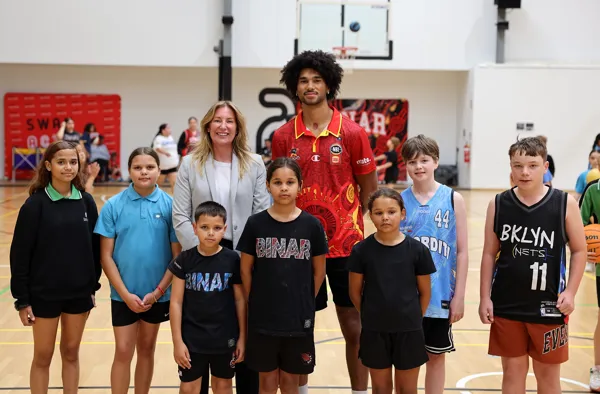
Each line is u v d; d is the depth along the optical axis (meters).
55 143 3.40
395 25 17.45
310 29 17.36
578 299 6.60
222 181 3.61
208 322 3.27
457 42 17.59
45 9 16.92
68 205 3.46
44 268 3.39
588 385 4.23
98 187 16.61
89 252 3.50
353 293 3.33
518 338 3.37
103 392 4.05
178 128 18.45
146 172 3.51
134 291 3.48
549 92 17.41
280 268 3.21
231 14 17.12
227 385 3.35
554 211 3.32
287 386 3.32
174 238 3.61
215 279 3.28
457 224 3.50
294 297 3.21
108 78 18.25
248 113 18.48
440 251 3.47
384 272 3.23
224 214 3.26
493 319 3.41
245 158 3.63
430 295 3.31
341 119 3.73
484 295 3.45
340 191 3.68
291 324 3.20
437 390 3.46
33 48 16.97
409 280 3.24
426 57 17.59
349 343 3.76
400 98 18.70
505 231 3.39
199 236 3.25
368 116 18.72
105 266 3.50
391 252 3.25
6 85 18.16
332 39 17.41
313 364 3.30
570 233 3.34
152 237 3.53
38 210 3.38
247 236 3.27
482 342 5.23
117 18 17.11
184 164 3.61
